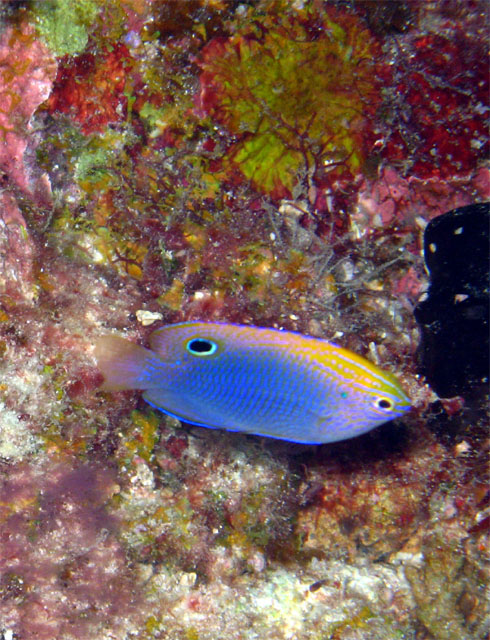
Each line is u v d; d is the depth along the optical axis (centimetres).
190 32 29
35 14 27
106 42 29
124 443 29
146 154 30
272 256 30
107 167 30
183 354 23
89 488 28
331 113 30
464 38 30
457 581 30
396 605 30
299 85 30
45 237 28
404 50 30
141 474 29
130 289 29
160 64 30
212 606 28
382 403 23
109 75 29
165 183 30
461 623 30
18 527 27
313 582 30
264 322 30
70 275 28
